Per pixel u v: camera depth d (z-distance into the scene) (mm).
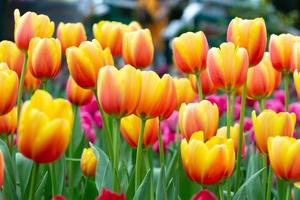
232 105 1485
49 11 5680
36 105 1016
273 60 1371
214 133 1229
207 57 1270
